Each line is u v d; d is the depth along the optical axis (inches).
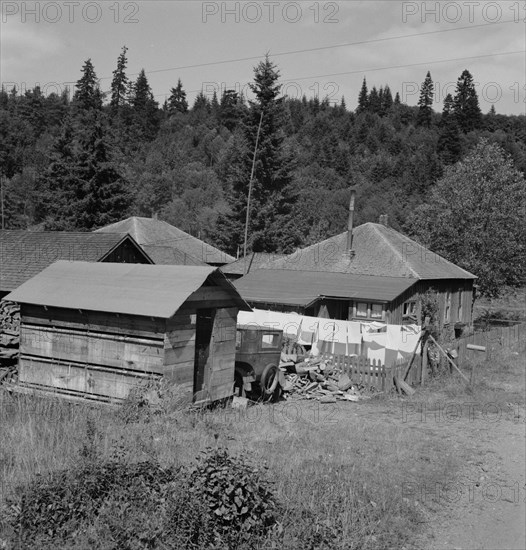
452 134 5329.7
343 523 341.1
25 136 5064.0
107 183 2373.3
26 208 3799.2
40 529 286.5
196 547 292.2
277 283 1311.5
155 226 2053.4
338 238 1544.0
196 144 5629.9
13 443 409.7
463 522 380.8
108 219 2324.1
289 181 2329.0
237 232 2277.3
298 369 832.3
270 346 749.9
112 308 566.6
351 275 1357.0
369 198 4333.2
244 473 323.3
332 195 4237.2
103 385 580.7
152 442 435.8
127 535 286.7
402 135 6402.6
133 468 342.6
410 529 358.6
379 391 823.1
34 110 5600.4
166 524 298.4
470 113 6328.7
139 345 563.8
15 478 344.8
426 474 460.8
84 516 301.7
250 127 2281.0
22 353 627.2
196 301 596.4
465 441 587.2
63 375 603.5
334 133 5871.1
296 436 540.1
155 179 4303.6
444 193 1957.4
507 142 5383.9
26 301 610.5
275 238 2262.6
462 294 1590.8
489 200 1843.0
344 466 452.4
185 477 330.0
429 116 7052.2
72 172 2356.1
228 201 2356.1
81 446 402.0
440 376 936.9
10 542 277.7
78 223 2316.7
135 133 5595.5
